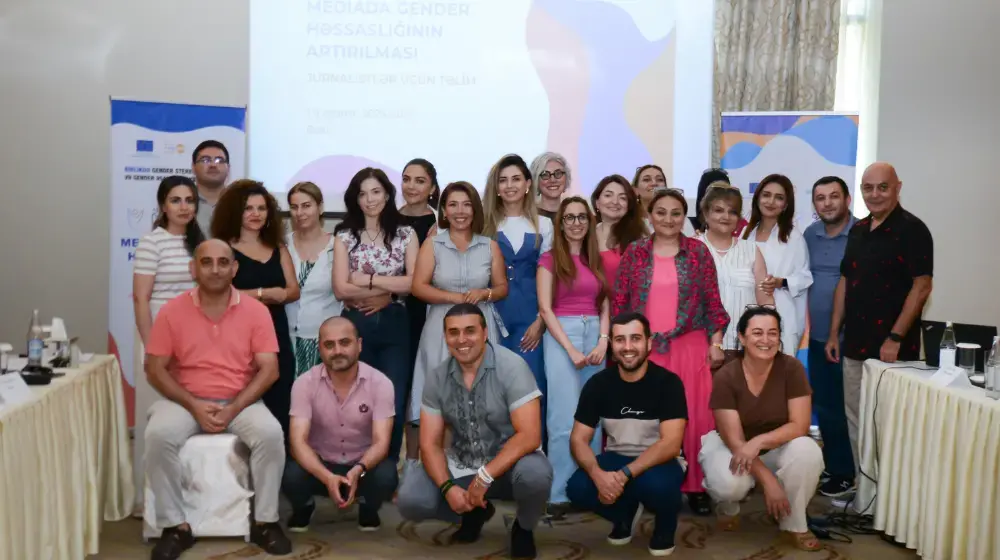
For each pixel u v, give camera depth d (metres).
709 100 6.03
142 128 5.06
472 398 3.33
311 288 4.01
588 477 3.46
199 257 3.37
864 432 3.79
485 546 3.45
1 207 5.96
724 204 4.08
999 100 6.06
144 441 3.58
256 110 5.88
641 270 3.86
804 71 6.24
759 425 3.51
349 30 5.91
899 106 6.13
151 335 3.46
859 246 4.04
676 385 3.41
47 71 5.92
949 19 6.06
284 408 3.89
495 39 5.97
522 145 6.00
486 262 3.89
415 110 5.96
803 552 3.40
